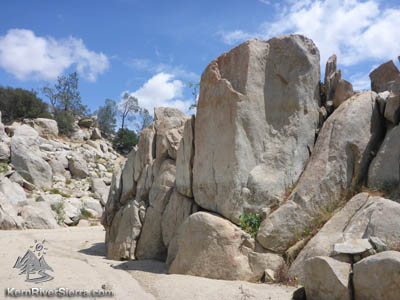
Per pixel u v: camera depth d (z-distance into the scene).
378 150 7.21
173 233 9.07
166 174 10.08
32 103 41.25
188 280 6.45
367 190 6.77
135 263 8.87
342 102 8.16
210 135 8.38
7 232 15.23
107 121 53.81
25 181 25.05
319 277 5.03
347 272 4.85
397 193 6.30
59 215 20.86
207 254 6.91
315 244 6.17
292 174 7.78
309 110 8.25
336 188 7.04
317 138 7.95
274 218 7.04
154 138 11.50
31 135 31.50
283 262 6.65
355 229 5.90
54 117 43.41
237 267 6.65
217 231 6.98
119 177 12.98
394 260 4.23
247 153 7.82
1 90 40.91
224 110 8.09
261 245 6.94
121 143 46.91
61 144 35.31
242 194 7.61
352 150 7.25
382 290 4.32
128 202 11.62
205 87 8.77
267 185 7.59
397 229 5.37
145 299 5.49
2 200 17.88
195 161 8.75
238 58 8.34
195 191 8.63
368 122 7.46
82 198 26.02
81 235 16.02
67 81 54.59
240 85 8.09
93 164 34.75
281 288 5.89
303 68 8.33
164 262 9.10
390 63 8.50
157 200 9.88
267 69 8.33
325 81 8.74
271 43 8.45
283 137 8.05
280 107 8.26
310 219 6.95
